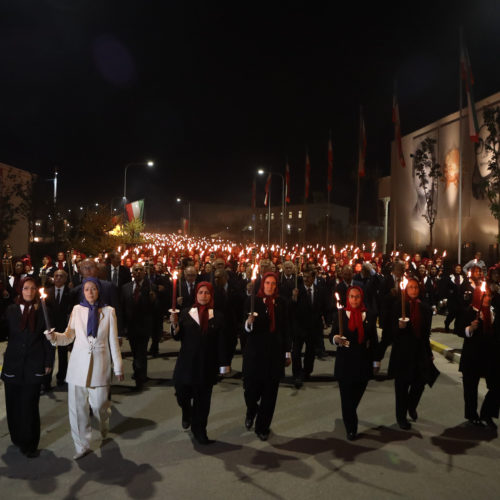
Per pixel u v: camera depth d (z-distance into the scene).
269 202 44.38
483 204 35.94
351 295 5.87
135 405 7.05
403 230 48.19
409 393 6.43
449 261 36.38
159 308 10.56
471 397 6.32
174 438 5.75
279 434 5.90
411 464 5.05
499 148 27.02
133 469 4.89
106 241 32.47
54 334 5.13
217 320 5.67
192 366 5.55
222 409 6.92
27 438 5.15
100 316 5.41
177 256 20.52
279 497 4.32
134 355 8.09
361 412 6.80
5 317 5.33
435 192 42.19
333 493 4.40
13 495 4.34
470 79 21.20
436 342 11.70
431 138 41.91
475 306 6.33
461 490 4.48
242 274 12.98
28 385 5.20
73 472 4.82
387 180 55.38
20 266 11.32
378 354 5.98
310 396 7.63
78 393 5.20
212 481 4.62
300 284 8.70
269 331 5.83
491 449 5.48
